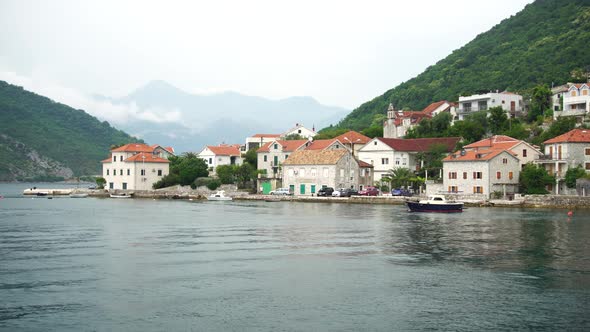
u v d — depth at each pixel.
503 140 125.56
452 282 42.62
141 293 39.31
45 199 159.38
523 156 119.44
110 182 175.38
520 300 37.75
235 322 33.31
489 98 168.00
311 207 116.25
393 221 84.44
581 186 109.88
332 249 57.31
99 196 170.25
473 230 72.50
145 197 162.62
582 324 33.06
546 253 54.66
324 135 188.00
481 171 116.31
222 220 87.38
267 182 152.50
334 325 32.91
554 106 159.25
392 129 183.25
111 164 174.88
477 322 33.41
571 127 131.88
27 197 172.25
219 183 158.88
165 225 80.00
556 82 188.00
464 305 36.69
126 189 169.38
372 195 132.75
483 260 51.00
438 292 39.75
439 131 161.88
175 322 33.22
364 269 47.16
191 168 166.88
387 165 145.88
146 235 68.44
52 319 33.53
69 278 43.56
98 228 76.25
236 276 44.53
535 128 143.62
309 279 43.53
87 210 111.94
